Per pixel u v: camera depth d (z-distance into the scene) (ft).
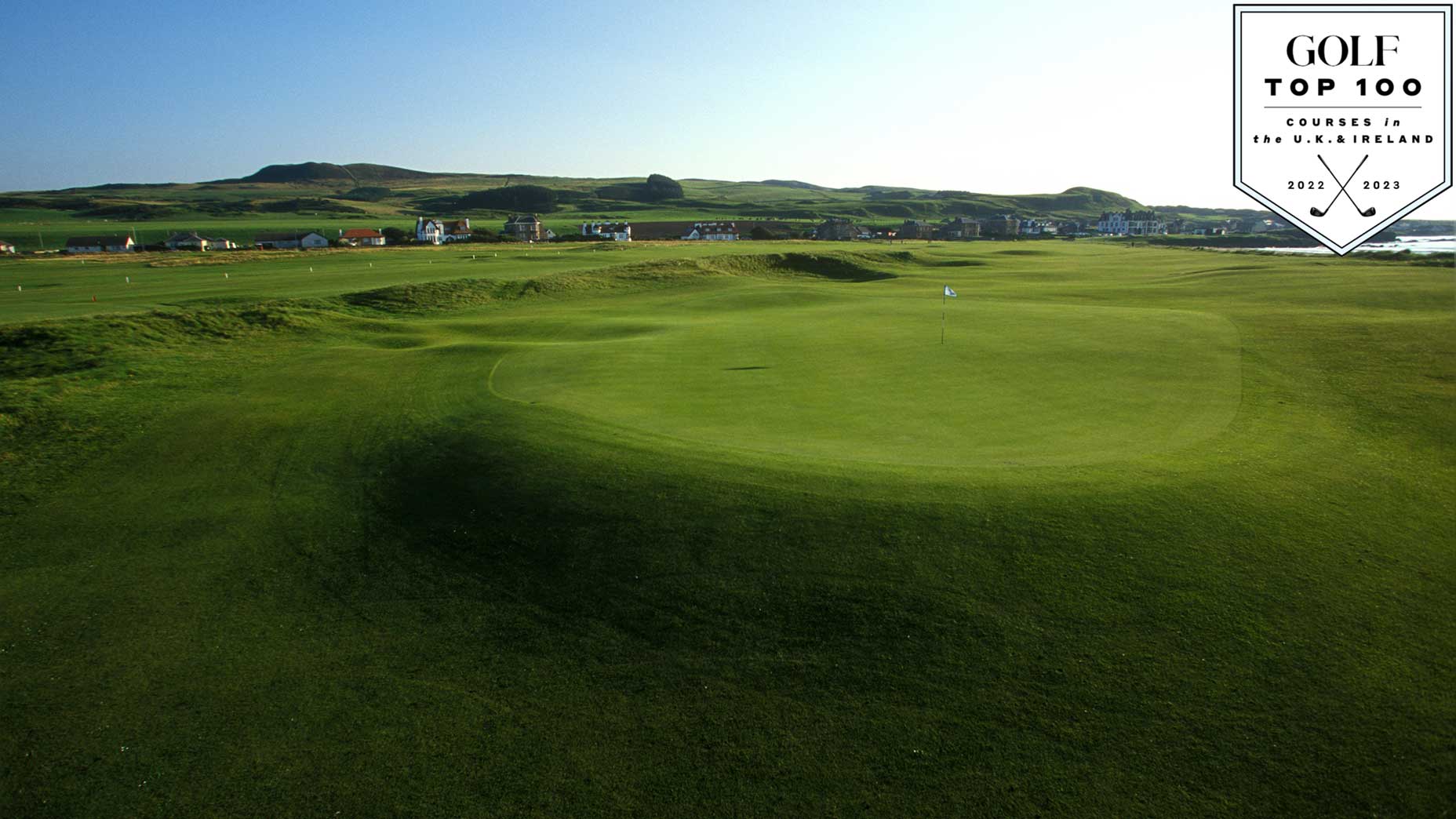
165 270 213.87
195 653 37.04
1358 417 61.52
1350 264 220.02
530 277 179.32
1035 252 328.49
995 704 31.19
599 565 41.11
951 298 155.74
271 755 30.63
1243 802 26.86
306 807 28.14
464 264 227.61
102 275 198.70
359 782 29.14
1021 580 37.45
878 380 74.64
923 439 55.26
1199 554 39.01
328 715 32.63
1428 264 205.87
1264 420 59.67
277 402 75.00
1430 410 63.57
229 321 114.73
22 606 41.27
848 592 37.40
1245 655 32.81
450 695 33.47
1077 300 153.99
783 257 232.12
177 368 89.45
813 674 33.32
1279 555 39.06
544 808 27.81
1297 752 28.48
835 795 27.86
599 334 115.34
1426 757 28.02
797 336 101.14
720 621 36.63
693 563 40.29
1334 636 33.73
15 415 69.72
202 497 54.03
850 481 45.93
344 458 59.47
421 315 140.15
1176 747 28.94
